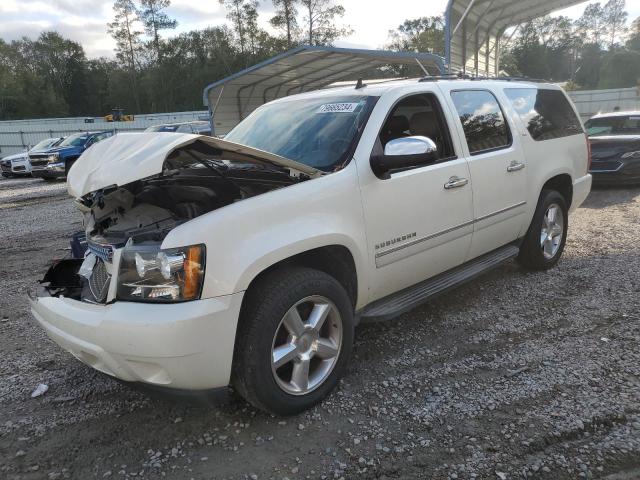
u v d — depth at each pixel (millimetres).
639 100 31141
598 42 98500
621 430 2799
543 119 5258
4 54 93062
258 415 3094
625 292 4719
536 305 4566
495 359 3654
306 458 2705
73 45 100188
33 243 8234
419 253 3770
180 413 3158
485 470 2561
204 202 3205
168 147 2738
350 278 3385
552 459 2613
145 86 84125
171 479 2596
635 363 3477
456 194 3998
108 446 2877
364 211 3338
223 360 2691
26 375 3734
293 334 2988
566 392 3186
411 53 12594
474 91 4527
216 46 76312
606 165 9883
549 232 5344
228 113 17125
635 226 7113
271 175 3482
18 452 2850
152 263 2609
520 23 15844
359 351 3838
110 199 3494
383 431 2898
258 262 2750
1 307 5188
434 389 3289
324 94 4211
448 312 4508
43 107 87438
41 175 19281
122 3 82562
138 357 2586
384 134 3697
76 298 3150
